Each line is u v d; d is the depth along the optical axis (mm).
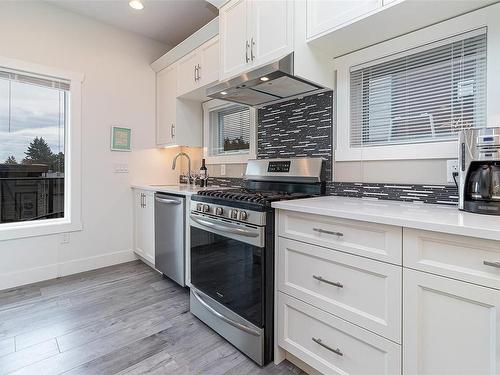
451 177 1421
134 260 3207
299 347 1413
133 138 3182
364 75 1798
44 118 2703
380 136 1736
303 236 1378
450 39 1448
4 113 2506
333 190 1916
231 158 2844
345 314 1216
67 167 2791
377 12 1377
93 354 1574
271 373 1451
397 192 1629
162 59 3082
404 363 1038
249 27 1944
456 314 920
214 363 1519
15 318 1941
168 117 3131
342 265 1225
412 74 1602
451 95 1467
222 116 3025
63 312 2033
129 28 3045
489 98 1328
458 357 920
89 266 2893
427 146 1508
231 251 1683
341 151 1876
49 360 1518
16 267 2490
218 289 1787
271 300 1507
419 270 990
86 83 2838
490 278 847
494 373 851
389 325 1074
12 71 2443
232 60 2086
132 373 1430
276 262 1511
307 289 1371
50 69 2598
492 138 1096
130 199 3184
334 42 1702
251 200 1542
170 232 2459
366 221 1115
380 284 1102
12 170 2564
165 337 1747
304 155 2107
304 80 1757
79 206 2814
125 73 3105
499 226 846
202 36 2516
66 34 2699
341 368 1242
